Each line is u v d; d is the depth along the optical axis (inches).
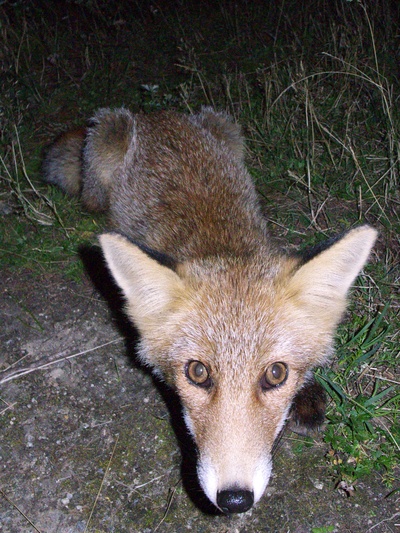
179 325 15.8
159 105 34.7
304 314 15.9
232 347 15.0
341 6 40.3
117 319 22.8
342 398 19.0
